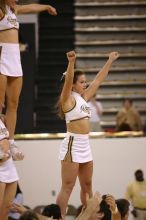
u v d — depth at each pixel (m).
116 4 25.02
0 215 8.22
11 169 8.15
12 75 8.39
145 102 23.91
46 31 24.34
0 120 8.11
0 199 8.02
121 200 9.70
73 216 15.45
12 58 8.39
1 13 8.29
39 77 22.94
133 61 24.41
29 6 8.84
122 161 16.62
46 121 21.81
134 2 25.02
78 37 24.41
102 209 8.23
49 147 16.62
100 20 24.75
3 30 8.34
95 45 24.41
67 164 9.86
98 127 17.92
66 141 9.95
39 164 16.62
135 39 24.66
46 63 23.38
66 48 24.08
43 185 16.61
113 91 23.98
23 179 16.61
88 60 24.20
